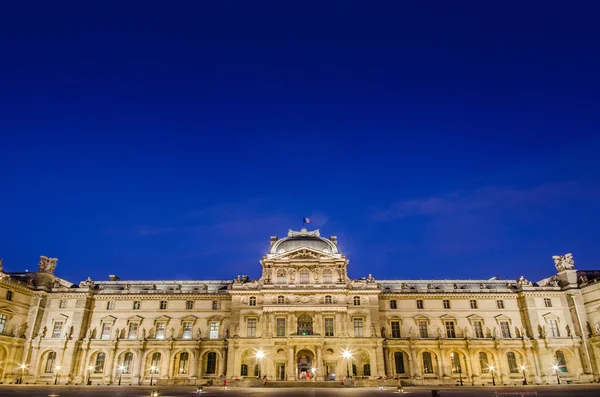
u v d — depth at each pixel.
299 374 104.88
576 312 108.38
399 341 106.62
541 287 112.31
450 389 77.62
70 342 106.00
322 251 111.75
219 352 106.81
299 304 105.00
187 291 114.56
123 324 111.81
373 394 64.56
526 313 110.75
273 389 79.62
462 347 106.75
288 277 109.12
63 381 102.50
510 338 107.25
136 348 107.19
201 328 111.31
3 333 100.12
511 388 78.56
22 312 106.56
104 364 105.94
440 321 111.69
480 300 114.19
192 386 91.00
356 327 105.31
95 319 112.38
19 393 60.44
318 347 100.00
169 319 112.19
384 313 112.38
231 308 106.94
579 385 88.69
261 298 107.62
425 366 107.62
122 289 119.50
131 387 85.25
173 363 106.94
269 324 103.19
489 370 105.88
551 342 105.62
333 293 106.31
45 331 108.12
